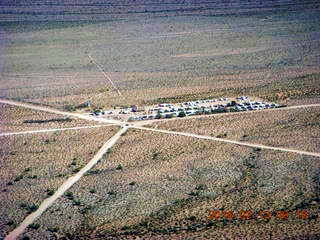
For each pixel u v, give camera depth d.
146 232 121.44
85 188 144.12
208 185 142.62
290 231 116.31
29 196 141.25
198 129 178.75
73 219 129.62
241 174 147.50
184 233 119.25
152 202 135.25
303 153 158.25
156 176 148.88
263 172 147.62
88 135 178.00
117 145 169.62
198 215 127.31
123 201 136.62
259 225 120.25
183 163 155.75
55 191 143.38
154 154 162.50
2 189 145.75
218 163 154.62
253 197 134.50
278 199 132.88
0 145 173.50
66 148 169.38
